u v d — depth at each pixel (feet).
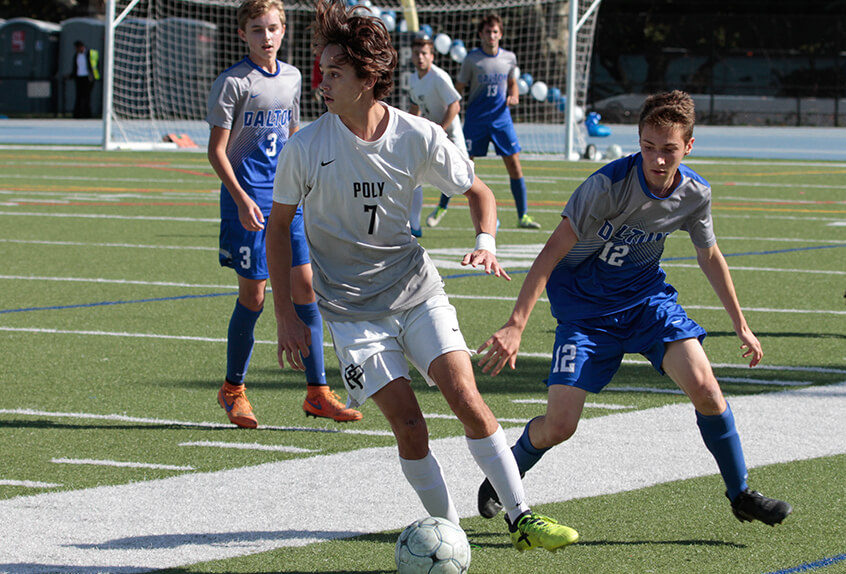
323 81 24.41
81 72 268.62
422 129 25.40
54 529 27.35
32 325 53.42
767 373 44.34
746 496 26.89
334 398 37.35
